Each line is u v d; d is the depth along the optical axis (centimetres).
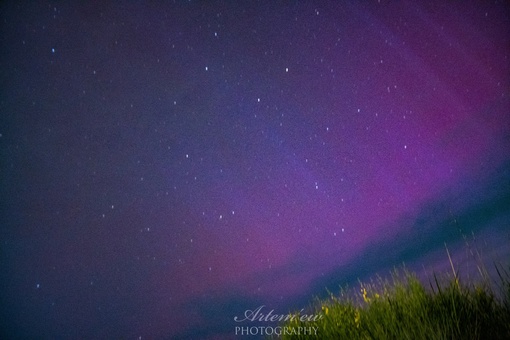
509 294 141
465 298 161
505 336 134
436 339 146
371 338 175
